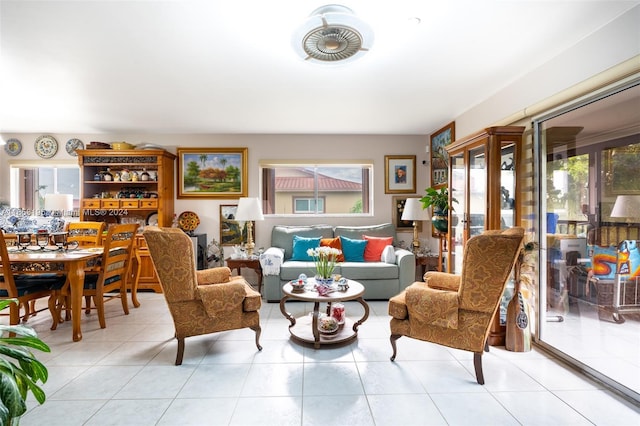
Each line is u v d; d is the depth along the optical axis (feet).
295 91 9.96
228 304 7.75
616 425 5.41
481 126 10.94
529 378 6.89
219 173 15.51
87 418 5.59
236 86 9.54
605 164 7.29
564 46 7.28
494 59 7.88
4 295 8.63
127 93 10.07
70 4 5.74
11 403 3.28
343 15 5.40
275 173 16.16
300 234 14.69
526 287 8.57
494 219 8.46
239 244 15.56
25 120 13.08
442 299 6.82
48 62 7.97
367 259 13.73
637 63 5.67
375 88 9.74
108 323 10.27
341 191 16.31
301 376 6.97
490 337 8.58
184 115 12.44
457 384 6.66
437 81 9.24
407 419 5.56
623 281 7.88
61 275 10.14
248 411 5.78
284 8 5.90
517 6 5.85
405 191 15.80
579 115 7.49
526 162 8.79
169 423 5.47
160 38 6.89
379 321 10.34
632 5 5.83
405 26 6.47
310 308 11.89
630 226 7.32
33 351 8.20
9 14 6.01
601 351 7.79
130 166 15.16
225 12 6.00
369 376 6.96
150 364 7.54
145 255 14.08
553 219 8.43
